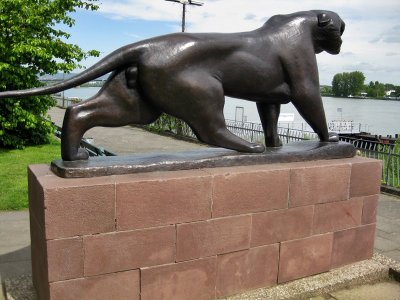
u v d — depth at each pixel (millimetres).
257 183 2684
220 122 2758
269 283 2881
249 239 2721
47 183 2184
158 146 11164
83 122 2488
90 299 2270
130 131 14484
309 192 2918
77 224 2176
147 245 2379
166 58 2492
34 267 2658
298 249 2955
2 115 8477
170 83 2512
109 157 2701
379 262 3361
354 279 3104
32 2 8469
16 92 2320
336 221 3109
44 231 2137
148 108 2641
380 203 5848
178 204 2434
